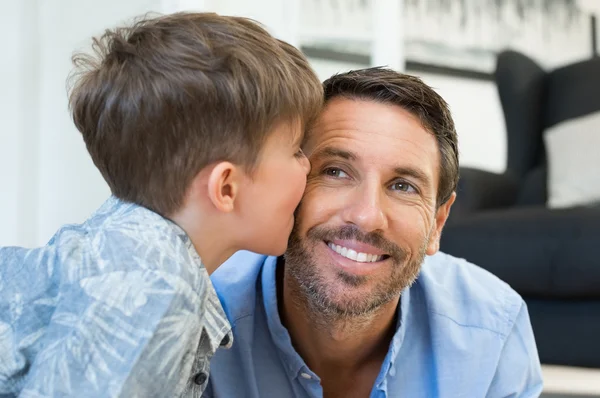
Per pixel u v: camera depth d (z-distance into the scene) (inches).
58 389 25.9
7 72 84.1
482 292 42.1
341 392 41.8
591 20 180.2
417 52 167.5
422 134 36.4
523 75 95.2
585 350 62.2
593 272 61.0
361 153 35.0
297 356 37.8
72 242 29.8
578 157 83.9
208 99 30.9
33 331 28.8
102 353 26.4
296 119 33.8
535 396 41.7
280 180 33.4
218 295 39.5
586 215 63.1
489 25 173.3
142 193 31.9
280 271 39.9
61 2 85.4
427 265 43.4
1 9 84.0
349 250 35.2
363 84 36.1
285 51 34.6
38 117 85.8
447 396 38.9
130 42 32.7
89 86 32.7
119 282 27.4
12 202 84.5
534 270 63.0
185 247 30.1
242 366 38.4
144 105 31.0
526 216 65.6
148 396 26.8
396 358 39.8
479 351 39.8
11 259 30.7
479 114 173.9
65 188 86.4
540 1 177.3
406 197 35.9
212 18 33.2
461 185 77.9
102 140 32.4
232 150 31.8
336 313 36.2
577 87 95.9
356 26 151.3
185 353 28.5
